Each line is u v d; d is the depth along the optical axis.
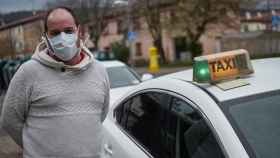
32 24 36.06
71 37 2.52
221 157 2.26
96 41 41.44
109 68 8.41
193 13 31.72
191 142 2.55
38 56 2.53
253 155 2.18
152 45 44.91
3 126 2.68
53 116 2.50
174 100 2.82
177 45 41.91
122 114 3.51
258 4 32.84
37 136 2.53
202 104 2.51
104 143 3.45
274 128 2.37
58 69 2.52
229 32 38.62
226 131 2.30
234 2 30.75
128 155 3.09
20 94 2.53
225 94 2.53
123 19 41.41
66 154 2.49
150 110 3.11
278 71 2.89
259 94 2.55
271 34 36.66
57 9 2.60
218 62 2.66
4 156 6.85
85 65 2.56
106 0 40.50
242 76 2.81
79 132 2.51
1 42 31.41
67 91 2.52
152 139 2.98
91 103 2.58
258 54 35.50
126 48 41.72
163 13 35.50
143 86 3.33
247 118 2.38
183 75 3.08
